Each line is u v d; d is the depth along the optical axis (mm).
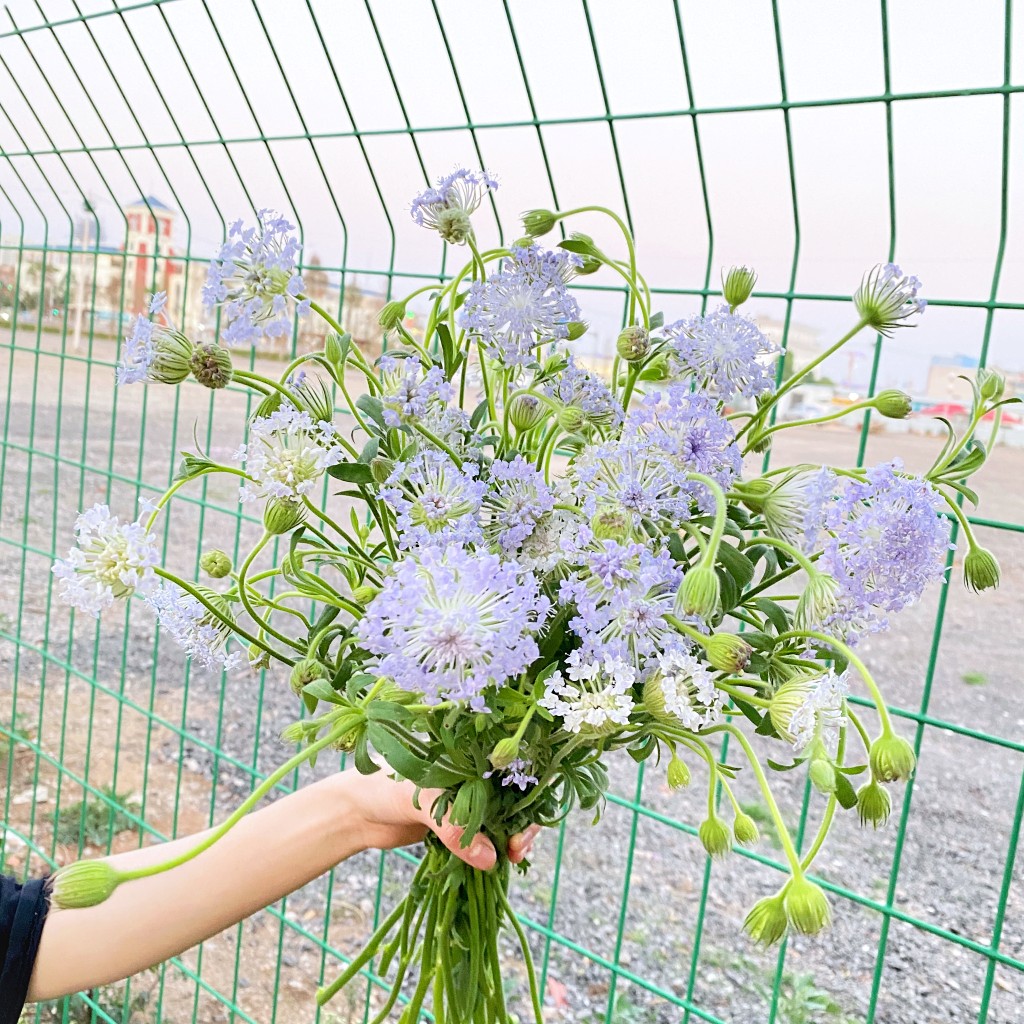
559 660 773
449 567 638
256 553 807
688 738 776
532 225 863
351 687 751
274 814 1065
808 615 707
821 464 768
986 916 2869
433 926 999
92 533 719
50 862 2270
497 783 892
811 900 642
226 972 2600
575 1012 2484
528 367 836
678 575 688
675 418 737
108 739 3695
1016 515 4820
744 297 820
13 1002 993
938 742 3902
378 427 818
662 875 3062
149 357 770
